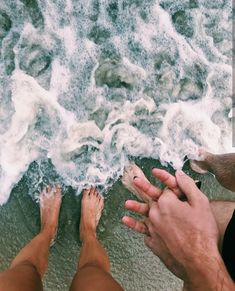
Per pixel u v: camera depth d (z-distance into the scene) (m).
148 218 1.10
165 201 1.06
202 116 1.87
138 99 1.84
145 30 1.85
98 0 1.83
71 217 1.84
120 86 1.84
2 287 1.17
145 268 1.85
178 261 1.03
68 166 1.83
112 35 1.84
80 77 1.82
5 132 1.78
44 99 1.80
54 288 1.79
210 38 1.88
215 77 1.88
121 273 1.84
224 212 1.30
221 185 1.80
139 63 1.85
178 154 1.86
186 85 1.86
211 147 1.88
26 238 1.81
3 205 1.79
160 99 1.85
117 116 1.84
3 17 1.79
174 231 1.03
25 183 1.80
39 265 1.56
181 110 1.86
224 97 1.88
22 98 1.79
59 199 1.82
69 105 1.81
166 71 1.86
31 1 1.80
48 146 1.81
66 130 1.81
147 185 1.10
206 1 1.87
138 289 1.84
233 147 1.89
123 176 1.83
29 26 1.80
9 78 1.78
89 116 1.82
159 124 1.85
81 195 1.84
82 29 1.83
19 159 1.79
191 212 1.05
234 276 1.05
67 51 1.82
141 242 1.86
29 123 1.79
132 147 1.84
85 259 1.58
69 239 1.83
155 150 1.85
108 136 1.83
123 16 1.85
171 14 1.86
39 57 1.80
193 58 1.87
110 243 1.85
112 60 1.84
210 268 1.00
